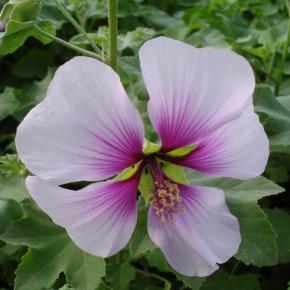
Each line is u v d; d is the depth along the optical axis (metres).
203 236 0.12
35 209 0.15
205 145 0.12
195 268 0.12
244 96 0.11
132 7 0.27
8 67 0.25
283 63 0.22
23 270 0.14
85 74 0.10
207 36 0.24
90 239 0.12
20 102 0.21
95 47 0.14
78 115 0.11
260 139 0.12
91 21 0.26
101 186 0.11
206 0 0.31
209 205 0.12
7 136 0.21
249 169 0.12
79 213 0.11
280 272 0.17
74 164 0.11
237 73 0.11
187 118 0.12
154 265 0.15
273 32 0.25
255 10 0.29
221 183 0.15
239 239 0.12
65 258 0.15
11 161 0.17
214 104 0.11
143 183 0.12
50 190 0.11
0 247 0.17
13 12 0.13
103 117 0.11
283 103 0.19
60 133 0.11
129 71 0.18
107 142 0.11
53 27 0.15
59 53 0.25
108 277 0.15
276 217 0.17
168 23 0.27
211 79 0.11
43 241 0.15
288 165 0.18
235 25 0.28
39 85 0.22
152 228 0.12
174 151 0.12
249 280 0.17
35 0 0.13
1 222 0.16
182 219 0.12
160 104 0.11
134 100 0.18
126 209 0.12
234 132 0.12
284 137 0.17
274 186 0.14
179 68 0.11
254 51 0.23
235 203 0.14
